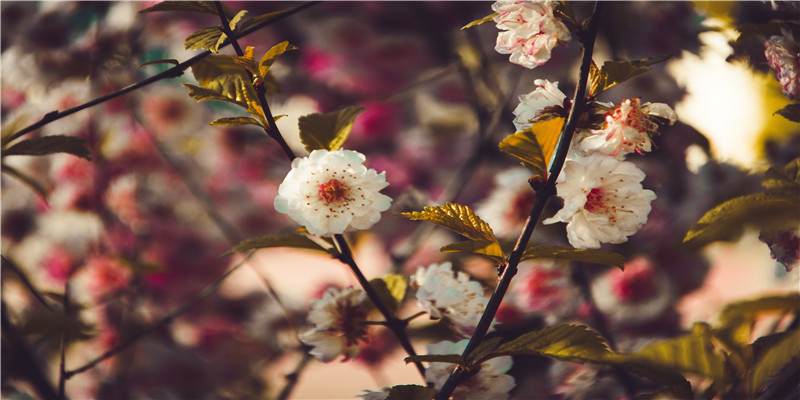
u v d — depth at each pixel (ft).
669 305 2.82
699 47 3.04
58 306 2.58
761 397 1.96
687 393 1.92
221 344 3.65
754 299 1.88
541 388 2.72
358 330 2.18
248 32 2.14
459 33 3.65
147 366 3.40
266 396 3.55
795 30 2.10
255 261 2.85
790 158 2.51
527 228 1.96
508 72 3.64
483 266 2.85
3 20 3.66
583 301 2.87
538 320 2.96
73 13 3.59
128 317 3.27
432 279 2.17
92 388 3.19
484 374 2.10
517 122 2.03
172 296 3.70
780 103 2.50
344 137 2.12
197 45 2.06
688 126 3.04
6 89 3.66
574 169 2.01
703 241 1.92
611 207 2.01
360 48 3.67
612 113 2.00
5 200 3.67
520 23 2.02
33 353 2.30
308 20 3.67
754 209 1.88
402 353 3.24
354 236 3.62
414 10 3.62
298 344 2.80
